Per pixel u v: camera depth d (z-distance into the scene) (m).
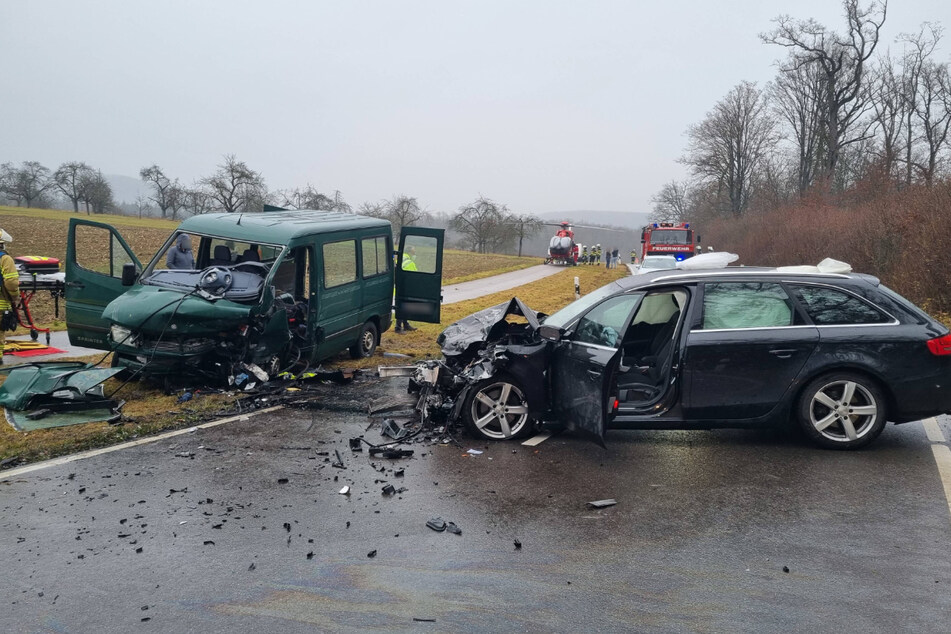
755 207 54.81
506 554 4.39
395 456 6.29
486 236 82.88
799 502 5.16
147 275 9.50
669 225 36.81
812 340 6.14
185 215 84.94
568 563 4.26
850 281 6.36
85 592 3.91
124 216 87.38
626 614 3.67
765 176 58.66
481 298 24.38
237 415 7.75
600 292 6.93
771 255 30.81
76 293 9.62
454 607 3.76
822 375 6.19
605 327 6.29
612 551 4.41
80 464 6.08
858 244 21.72
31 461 6.14
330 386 9.16
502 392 6.76
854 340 6.11
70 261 9.62
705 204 72.31
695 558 4.30
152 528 4.77
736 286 6.37
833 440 6.30
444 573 4.14
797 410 6.29
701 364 6.17
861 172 39.12
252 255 9.90
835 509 5.02
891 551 4.36
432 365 7.62
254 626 3.57
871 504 5.10
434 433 6.98
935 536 4.57
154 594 3.90
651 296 7.70
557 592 3.91
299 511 5.08
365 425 7.35
